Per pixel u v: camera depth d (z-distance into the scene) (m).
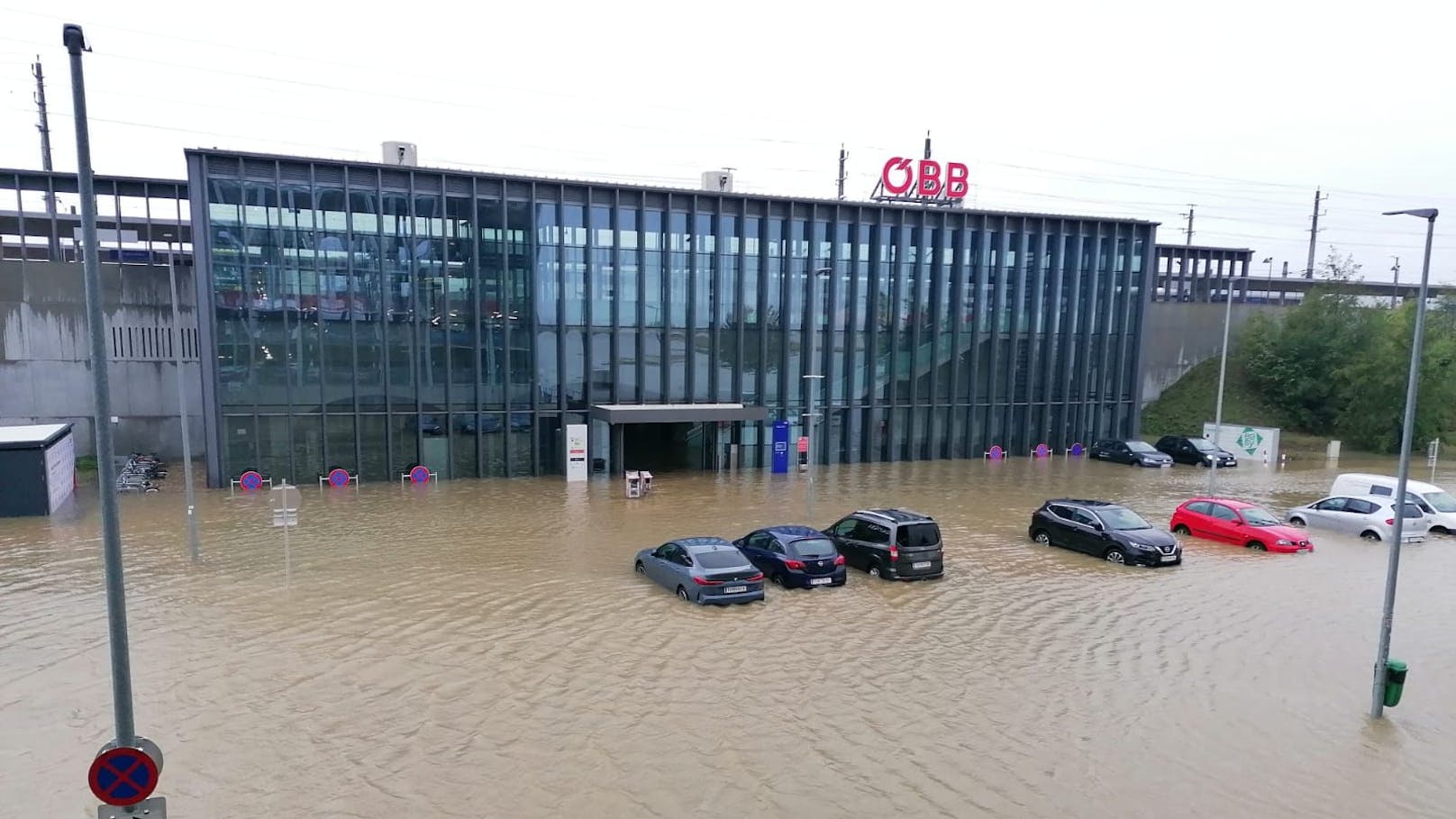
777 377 37.19
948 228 39.94
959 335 40.53
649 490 30.27
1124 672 13.75
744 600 17.09
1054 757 10.77
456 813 9.14
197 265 28.22
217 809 9.13
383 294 30.67
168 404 34.91
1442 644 15.29
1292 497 31.59
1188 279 64.81
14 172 34.69
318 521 24.75
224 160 28.22
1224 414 51.69
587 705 12.07
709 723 11.57
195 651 13.89
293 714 11.58
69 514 25.09
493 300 32.25
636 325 34.25
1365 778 10.31
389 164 30.09
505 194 31.72
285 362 29.67
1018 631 15.74
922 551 19.19
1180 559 21.09
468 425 32.53
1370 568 20.84
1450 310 53.56
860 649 14.63
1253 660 14.41
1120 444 40.81
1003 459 41.62
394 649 14.17
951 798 9.69
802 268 37.22
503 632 15.12
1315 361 51.19
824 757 10.63
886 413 39.84
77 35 7.24
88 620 15.39
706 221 35.22
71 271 33.44
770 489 31.41
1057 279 42.34
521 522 24.92
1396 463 43.50
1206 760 10.77
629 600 17.14
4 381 32.75
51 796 9.40
